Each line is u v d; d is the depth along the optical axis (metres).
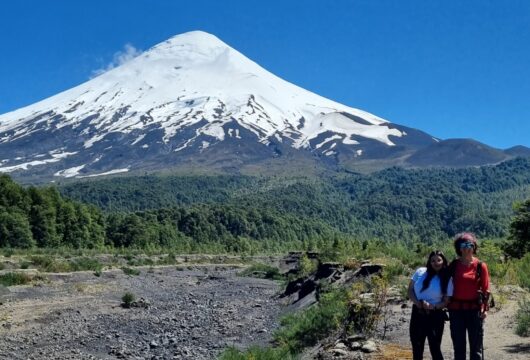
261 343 19.11
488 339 11.83
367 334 13.71
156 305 32.94
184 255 87.19
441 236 153.38
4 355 18.75
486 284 7.81
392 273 21.73
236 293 39.56
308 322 16.69
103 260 65.50
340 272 27.25
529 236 26.53
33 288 37.56
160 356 18.39
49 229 79.69
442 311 8.16
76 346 20.48
